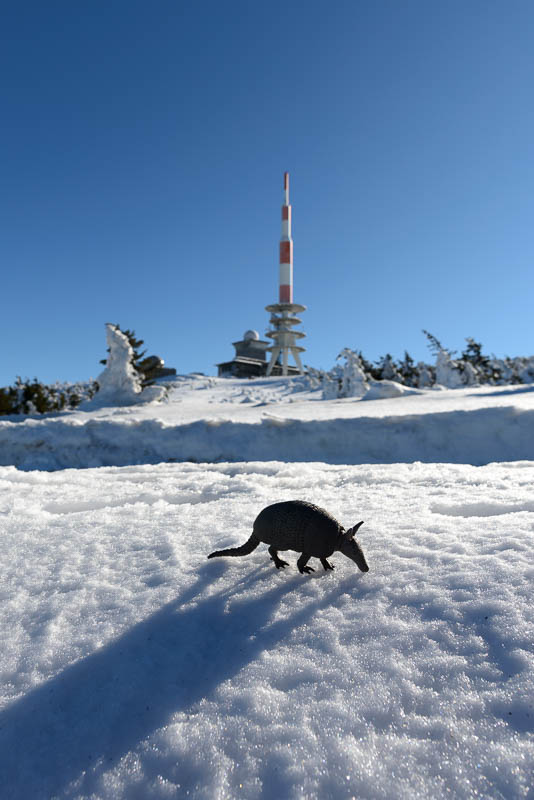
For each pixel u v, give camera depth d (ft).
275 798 5.11
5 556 12.50
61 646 8.17
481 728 5.62
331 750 5.59
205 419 44.37
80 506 18.72
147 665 7.50
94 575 10.84
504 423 37.11
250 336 313.73
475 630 7.29
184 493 19.10
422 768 5.24
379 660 6.99
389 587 8.97
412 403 61.21
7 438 44.45
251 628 8.23
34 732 6.47
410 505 14.55
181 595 9.52
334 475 21.50
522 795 4.76
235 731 6.05
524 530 10.87
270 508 10.40
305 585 9.59
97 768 5.81
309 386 164.45
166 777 5.57
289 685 6.77
